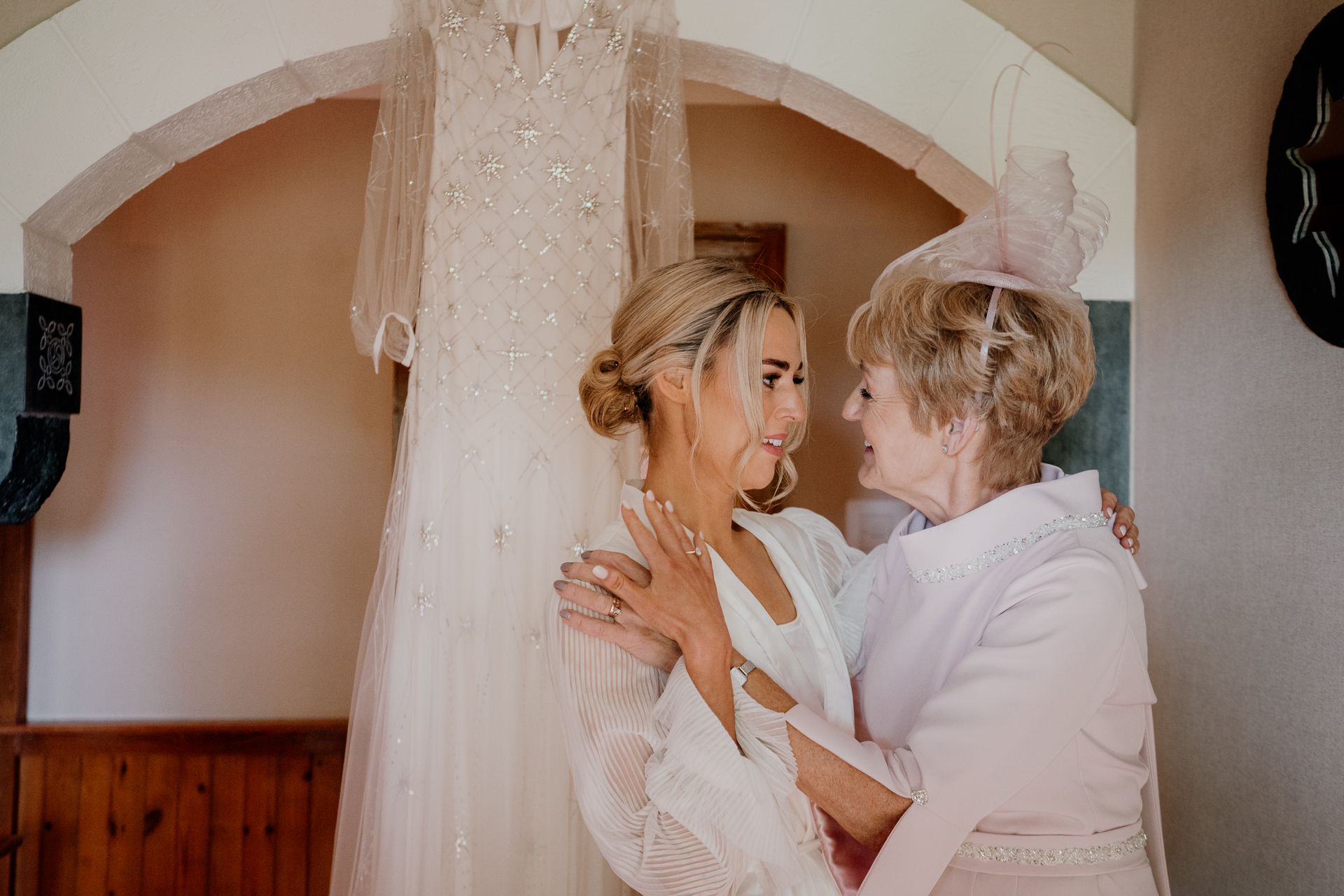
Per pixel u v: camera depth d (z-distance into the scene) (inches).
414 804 58.8
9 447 75.9
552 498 61.4
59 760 112.0
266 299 116.7
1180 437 73.2
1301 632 59.0
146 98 76.0
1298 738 58.9
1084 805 44.2
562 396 61.8
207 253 116.3
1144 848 46.8
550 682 60.5
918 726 42.9
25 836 111.6
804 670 48.6
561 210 62.1
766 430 48.3
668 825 39.7
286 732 113.1
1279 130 58.3
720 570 47.8
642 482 53.1
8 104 75.7
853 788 41.6
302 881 113.3
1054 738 42.1
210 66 76.1
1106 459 80.4
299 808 113.4
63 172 76.0
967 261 49.4
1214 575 68.6
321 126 117.4
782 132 119.3
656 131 65.2
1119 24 80.2
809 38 78.5
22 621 111.7
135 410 115.5
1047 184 48.1
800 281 119.5
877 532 118.7
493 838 59.6
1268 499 62.5
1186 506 72.3
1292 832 59.2
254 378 116.6
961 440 47.8
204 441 116.0
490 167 61.6
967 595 47.6
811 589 53.0
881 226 119.3
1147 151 78.2
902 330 47.5
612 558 42.6
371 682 64.1
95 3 75.7
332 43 76.0
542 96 62.3
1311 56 55.7
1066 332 46.7
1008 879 44.1
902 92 79.0
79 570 114.7
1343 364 55.6
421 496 60.5
